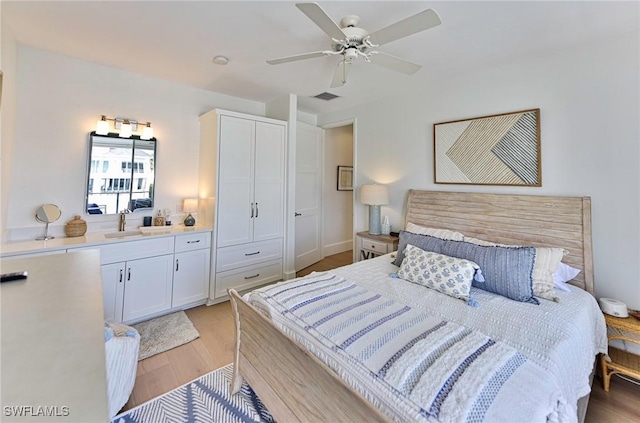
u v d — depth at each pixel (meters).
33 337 0.75
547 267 1.89
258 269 3.40
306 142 4.38
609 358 1.84
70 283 1.17
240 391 1.80
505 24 1.87
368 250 3.33
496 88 2.56
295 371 1.24
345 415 0.99
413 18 1.44
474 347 1.17
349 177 5.53
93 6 1.76
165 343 2.29
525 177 2.39
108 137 2.73
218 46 2.26
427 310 1.64
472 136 2.71
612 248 2.02
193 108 3.25
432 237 2.33
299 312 1.50
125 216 2.86
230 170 3.09
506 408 0.87
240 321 1.73
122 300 2.47
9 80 2.04
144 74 2.87
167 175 3.11
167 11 1.80
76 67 2.54
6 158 2.10
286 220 3.64
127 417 1.58
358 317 1.43
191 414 1.62
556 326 1.44
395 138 3.41
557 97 2.24
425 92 3.11
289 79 2.96
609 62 2.02
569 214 2.14
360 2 1.66
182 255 2.82
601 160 2.05
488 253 1.94
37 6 1.76
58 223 2.50
